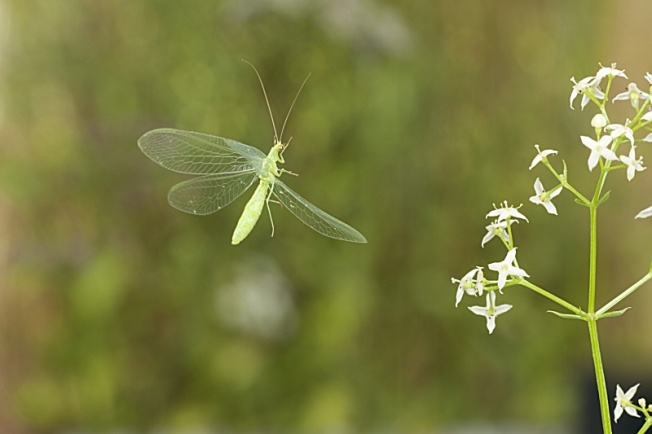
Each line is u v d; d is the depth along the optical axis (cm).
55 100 43
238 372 43
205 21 43
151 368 43
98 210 43
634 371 41
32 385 43
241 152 30
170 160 30
